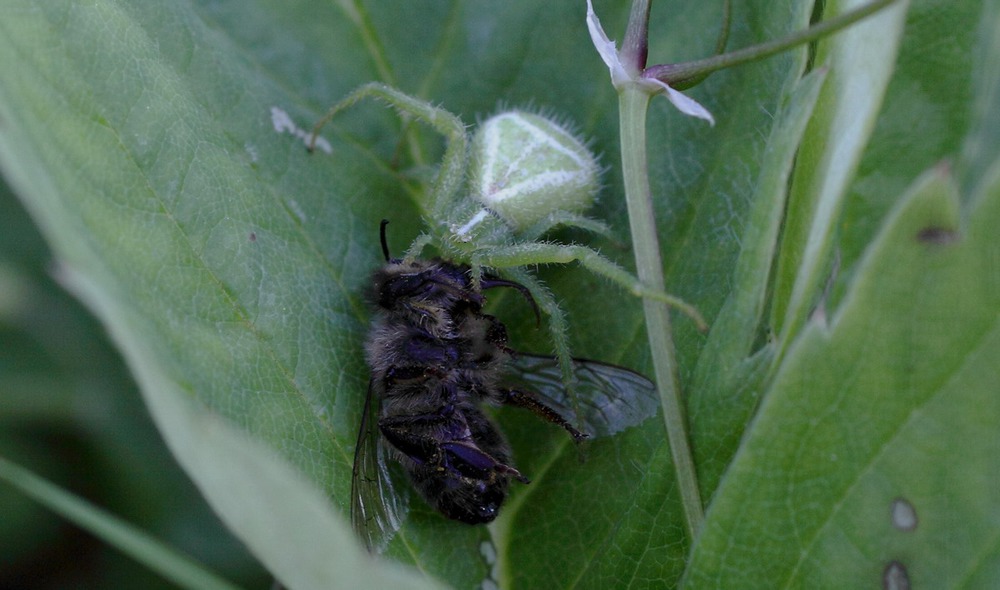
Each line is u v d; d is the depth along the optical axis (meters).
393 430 0.08
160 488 0.10
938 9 0.08
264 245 0.08
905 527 0.07
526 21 0.09
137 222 0.08
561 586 0.08
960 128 0.08
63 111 0.07
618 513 0.08
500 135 0.09
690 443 0.08
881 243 0.07
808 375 0.07
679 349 0.08
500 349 0.09
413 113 0.09
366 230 0.09
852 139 0.07
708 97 0.08
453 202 0.09
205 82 0.08
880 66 0.07
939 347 0.07
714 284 0.08
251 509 0.07
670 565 0.08
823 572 0.07
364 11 0.09
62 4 0.08
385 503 0.08
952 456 0.07
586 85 0.09
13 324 0.10
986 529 0.07
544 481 0.08
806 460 0.07
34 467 0.10
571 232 0.09
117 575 0.10
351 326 0.08
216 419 0.07
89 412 0.10
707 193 0.08
